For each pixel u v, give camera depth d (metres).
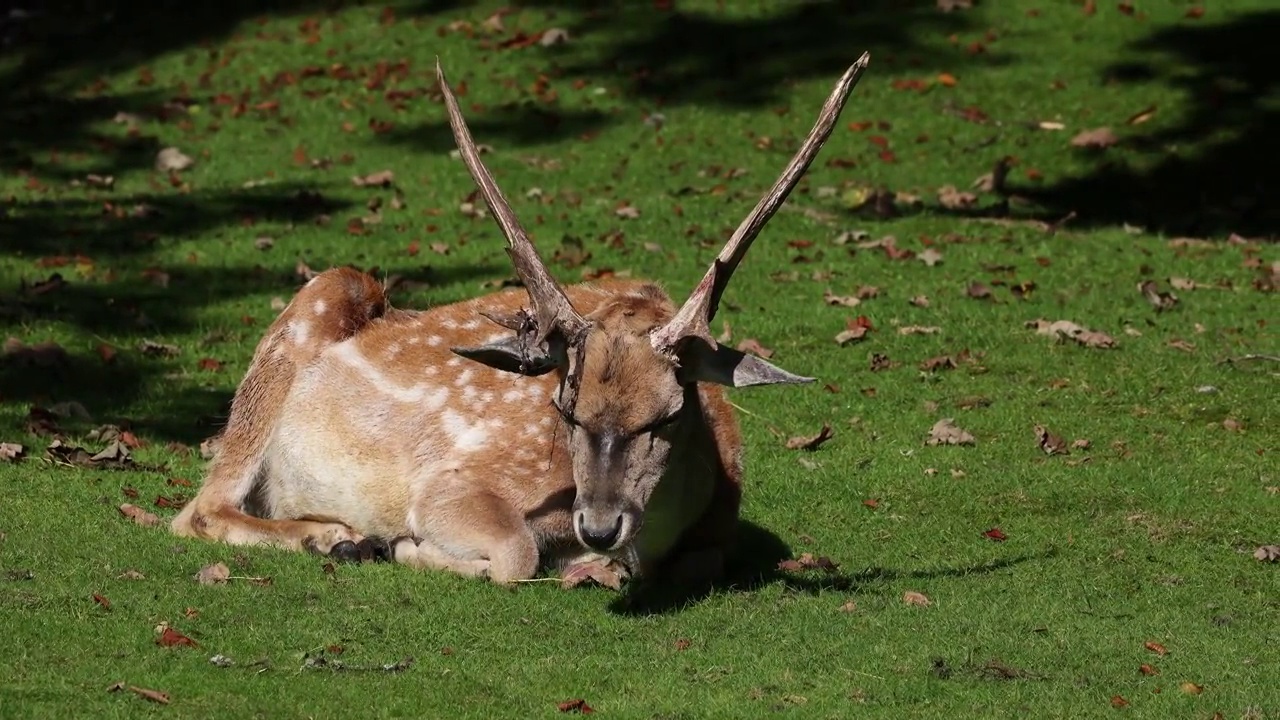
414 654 8.30
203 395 13.80
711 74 24.72
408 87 24.69
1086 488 11.63
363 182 20.81
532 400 10.18
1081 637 8.83
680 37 26.02
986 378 14.16
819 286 16.77
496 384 10.32
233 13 28.33
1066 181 21.06
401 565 9.95
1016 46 25.02
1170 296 16.25
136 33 28.00
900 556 10.38
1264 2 25.80
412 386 10.50
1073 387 13.91
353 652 8.26
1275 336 15.20
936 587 9.70
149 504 10.97
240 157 22.14
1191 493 11.53
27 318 15.27
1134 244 18.42
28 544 9.60
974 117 22.83
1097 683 8.16
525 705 7.67
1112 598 9.61
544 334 8.76
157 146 22.67
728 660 8.34
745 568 10.09
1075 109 22.97
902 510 11.29
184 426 13.01
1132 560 10.31
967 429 12.97
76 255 17.69
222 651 8.14
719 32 26.16
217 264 17.61
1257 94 23.00
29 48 27.86
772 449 12.52
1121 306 16.14
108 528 10.17
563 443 9.95
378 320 11.07
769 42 25.69
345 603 9.00
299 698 7.59
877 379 14.12
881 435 12.87
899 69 24.38
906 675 8.16
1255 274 17.28
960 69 24.33
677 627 8.84
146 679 7.67
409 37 26.61
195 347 14.99
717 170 21.31
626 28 26.52
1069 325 15.12
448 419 10.29
